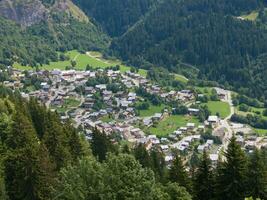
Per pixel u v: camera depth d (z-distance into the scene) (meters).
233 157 78.94
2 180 80.31
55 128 104.38
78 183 58.72
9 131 96.00
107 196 56.19
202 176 84.12
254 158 80.94
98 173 59.19
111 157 60.81
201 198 83.88
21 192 80.19
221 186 80.06
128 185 57.62
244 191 79.50
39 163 80.25
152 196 58.28
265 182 79.44
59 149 96.75
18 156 84.00
